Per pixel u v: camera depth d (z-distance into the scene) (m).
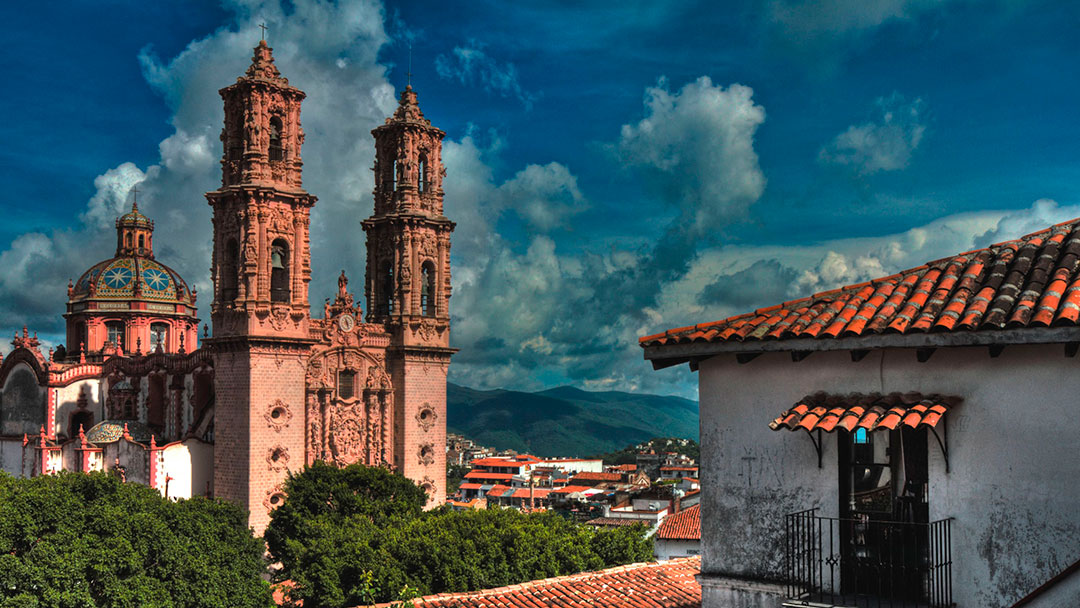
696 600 26.03
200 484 70.62
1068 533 12.70
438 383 80.19
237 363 67.31
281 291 69.44
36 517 34.22
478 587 44.94
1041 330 12.38
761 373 15.64
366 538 49.03
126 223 101.56
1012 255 14.70
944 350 13.83
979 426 13.51
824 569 14.82
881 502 14.51
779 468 15.38
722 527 15.90
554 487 163.38
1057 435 12.89
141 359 82.75
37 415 85.19
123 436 70.56
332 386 73.12
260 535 65.62
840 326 14.27
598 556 54.84
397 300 78.75
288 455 68.25
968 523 13.51
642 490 103.94
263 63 69.81
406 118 80.81
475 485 172.12
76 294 98.75
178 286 101.00
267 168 68.81
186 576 38.50
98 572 34.09
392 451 77.06
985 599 13.29
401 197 79.81
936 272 15.23
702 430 16.19
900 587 14.23
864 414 13.80
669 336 16.05
